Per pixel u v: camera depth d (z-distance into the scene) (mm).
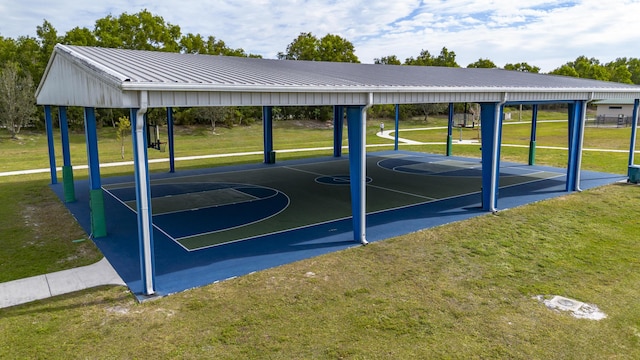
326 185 16688
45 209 12898
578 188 15031
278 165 22219
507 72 19625
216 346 5660
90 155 10102
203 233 10562
